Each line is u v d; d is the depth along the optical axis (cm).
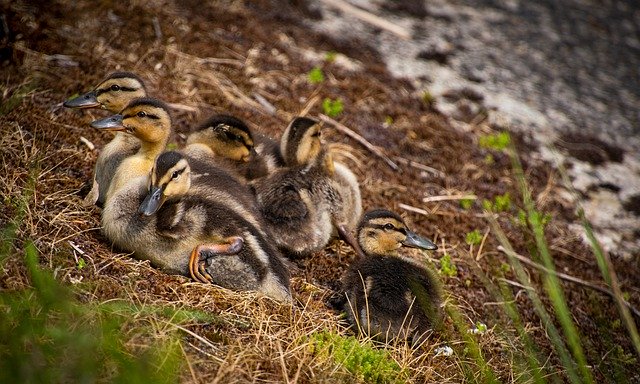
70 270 992
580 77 2117
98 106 1259
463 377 1061
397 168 1559
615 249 1552
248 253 1052
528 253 1446
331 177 1261
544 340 1247
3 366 816
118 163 1190
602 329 1273
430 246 1201
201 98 1536
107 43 1575
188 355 920
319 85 1720
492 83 1964
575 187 1695
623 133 1923
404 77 1872
